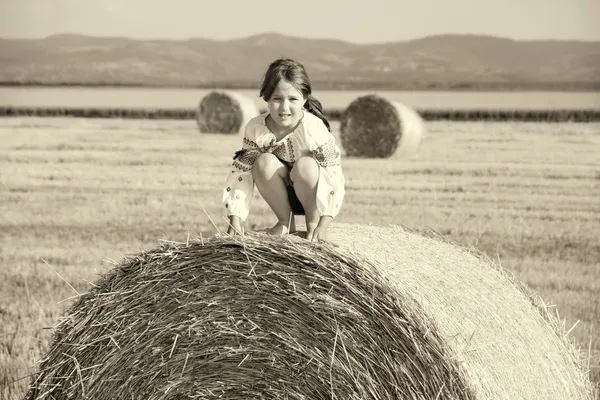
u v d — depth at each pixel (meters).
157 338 5.43
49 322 9.08
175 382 5.37
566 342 6.23
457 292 5.43
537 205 16.44
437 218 14.89
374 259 5.21
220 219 14.84
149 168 21.34
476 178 19.73
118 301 5.54
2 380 7.48
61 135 30.23
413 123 24.20
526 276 11.09
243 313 5.22
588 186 18.64
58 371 5.75
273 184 5.71
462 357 4.79
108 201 16.81
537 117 41.16
